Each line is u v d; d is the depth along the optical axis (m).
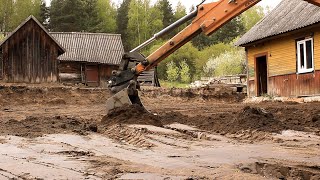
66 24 79.56
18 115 18.02
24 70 34.47
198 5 13.23
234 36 96.25
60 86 31.00
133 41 89.25
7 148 8.19
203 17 13.17
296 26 20.88
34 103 26.02
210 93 31.41
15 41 34.28
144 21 90.06
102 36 49.03
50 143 8.84
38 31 34.97
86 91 29.67
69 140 9.30
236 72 60.12
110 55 46.12
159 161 6.96
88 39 48.03
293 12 23.06
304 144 8.84
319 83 20.30
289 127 10.78
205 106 22.75
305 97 21.12
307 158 7.29
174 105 24.70
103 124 12.33
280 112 15.06
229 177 5.68
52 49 35.38
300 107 16.52
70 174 5.80
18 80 34.22
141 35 89.06
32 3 83.06
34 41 34.84
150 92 31.17
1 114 18.61
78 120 13.66
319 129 10.89
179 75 68.06
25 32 34.56
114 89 13.30
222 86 32.62
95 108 22.92
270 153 7.81
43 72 35.03
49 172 5.93
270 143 9.11
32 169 6.14
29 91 27.42
